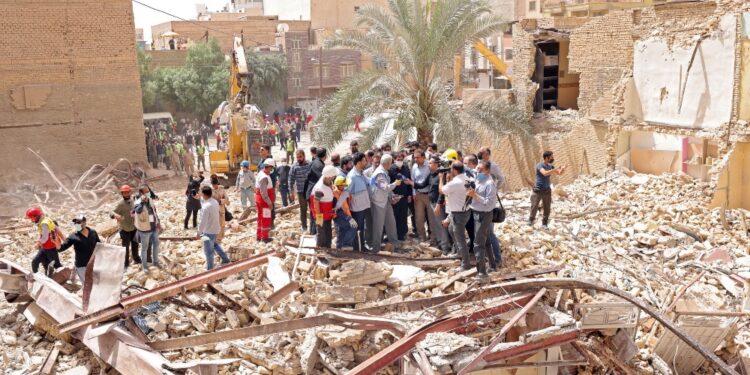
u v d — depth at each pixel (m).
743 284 12.90
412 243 13.63
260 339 10.69
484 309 10.11
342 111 20.25
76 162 29.52
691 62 18.36
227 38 63.91
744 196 17.36
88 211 21.62
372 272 11.63
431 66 20.78
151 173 30.83
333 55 59.28
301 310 11.13
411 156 14.89
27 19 27.95
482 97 27.11
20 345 11.23
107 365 10.24
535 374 10.16
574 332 10.04
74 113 29.30
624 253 14.16
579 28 23.78
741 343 11.60
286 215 16.67
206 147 42.94
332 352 10.30
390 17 20.61
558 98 29.25
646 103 20.12
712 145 18.50
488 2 20.41
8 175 27.91
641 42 20.14
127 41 29.91
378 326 9.99
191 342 10.10
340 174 12.66
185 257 13.22
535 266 12.75
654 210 16.69
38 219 12.49
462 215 11.59
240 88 27.22
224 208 13.09
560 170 14.95
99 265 10.87
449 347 9.16
